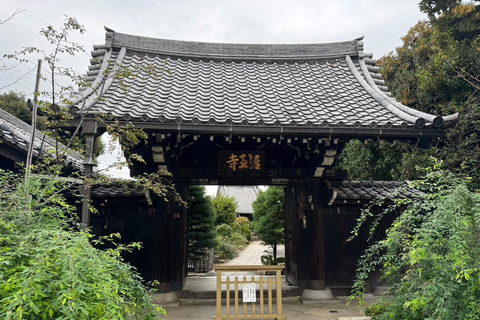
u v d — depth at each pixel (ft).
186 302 23.90
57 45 14.07
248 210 153.07
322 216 25.53
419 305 10.96
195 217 41.96
